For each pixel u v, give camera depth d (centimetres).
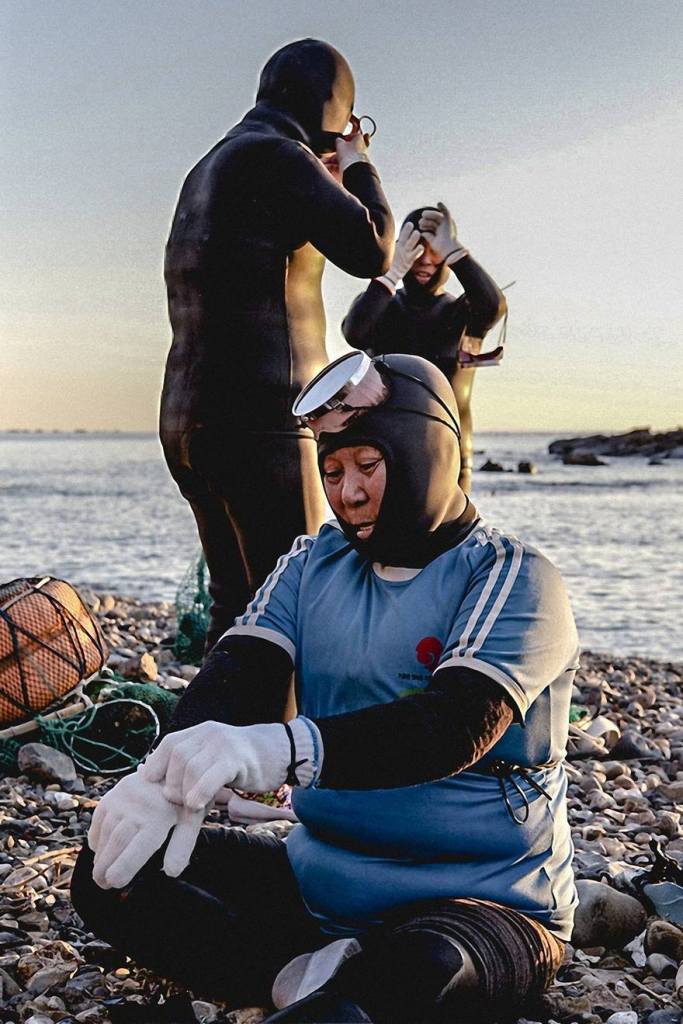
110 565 1798
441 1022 237
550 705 271
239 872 292
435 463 268
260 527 453
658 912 349
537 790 272
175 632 869
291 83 462
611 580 1619
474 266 554
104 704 545
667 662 944
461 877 267
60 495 4228
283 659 283
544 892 271
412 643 265
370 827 270
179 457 462
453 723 241
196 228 445
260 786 232
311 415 267
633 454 8294
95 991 303
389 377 270
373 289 546
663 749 615
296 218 442
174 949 272
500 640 253
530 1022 285
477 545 272
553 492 4200
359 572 280
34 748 518
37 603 553
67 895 370
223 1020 283
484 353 577
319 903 279
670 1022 290
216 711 271
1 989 305
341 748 235
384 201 458
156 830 233
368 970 236
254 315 445
